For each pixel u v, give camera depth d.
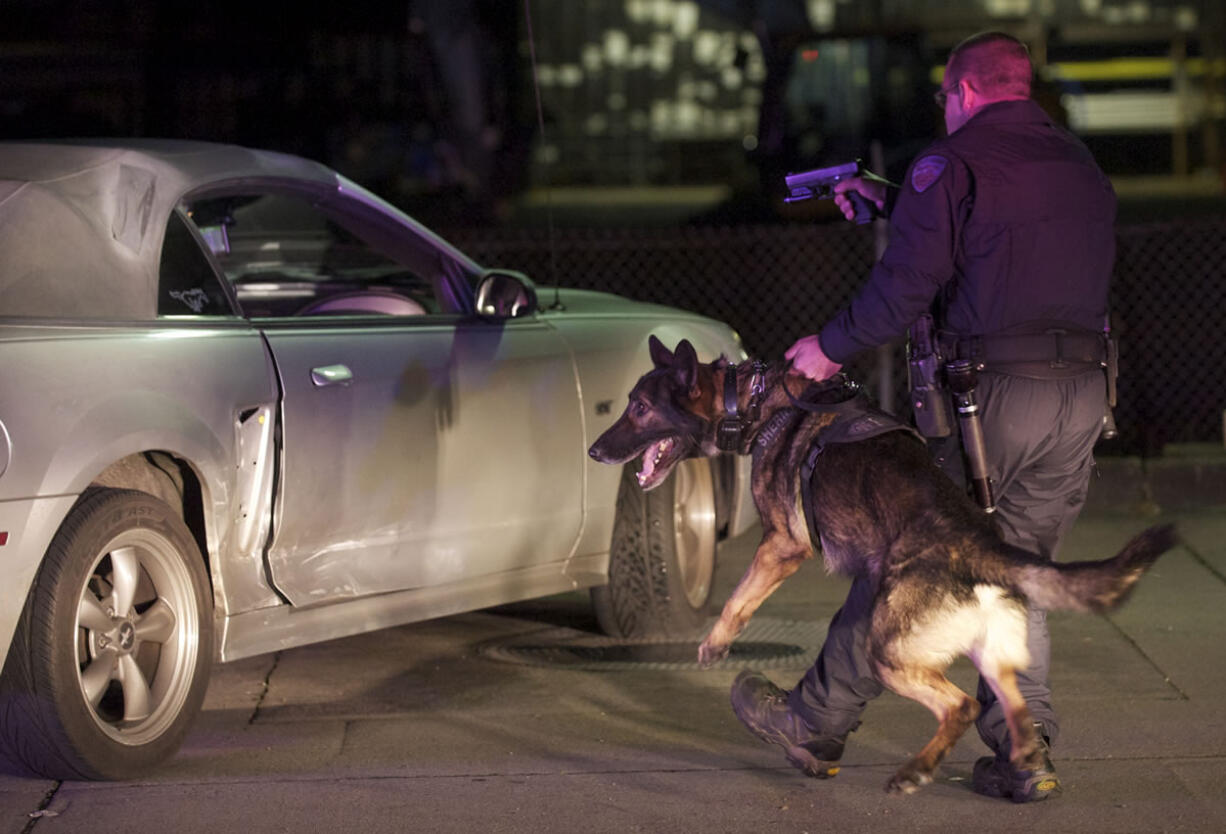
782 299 15.56
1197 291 14.71
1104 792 6.90
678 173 45.91
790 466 6.72
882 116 21.78
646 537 9.55
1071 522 7.05
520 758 7.51
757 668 9.09
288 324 8.00
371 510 8.11
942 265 6.54
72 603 6.77
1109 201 6.75
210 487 7.39
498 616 10.46
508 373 8.84
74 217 7.34
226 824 6.64
